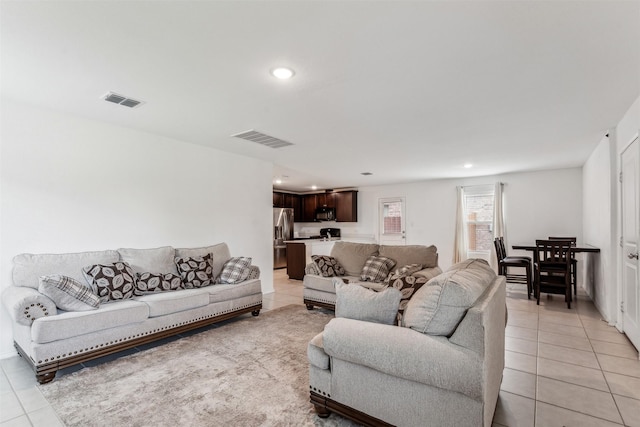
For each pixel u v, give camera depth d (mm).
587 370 2570
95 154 3400
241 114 3150
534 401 2125
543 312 4266
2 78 2387
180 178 4176
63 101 2850
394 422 1673
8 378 2451
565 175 6051
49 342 2402
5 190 2859
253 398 2156
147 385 2338
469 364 1474
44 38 1862
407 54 2041
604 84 2469
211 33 1814
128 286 3180
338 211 8938
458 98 2746
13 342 2865
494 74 2311
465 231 7152
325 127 3555
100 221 3438
